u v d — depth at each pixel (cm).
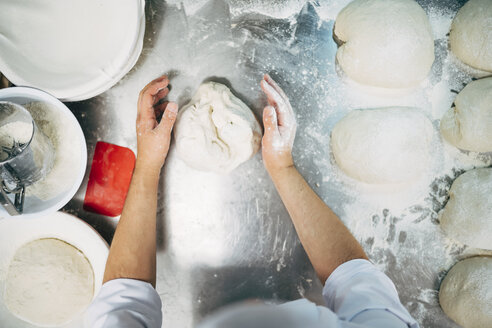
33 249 98
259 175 109
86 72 96
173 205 108
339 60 106
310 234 90
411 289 105
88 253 99
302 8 110
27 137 91
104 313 71
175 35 110
